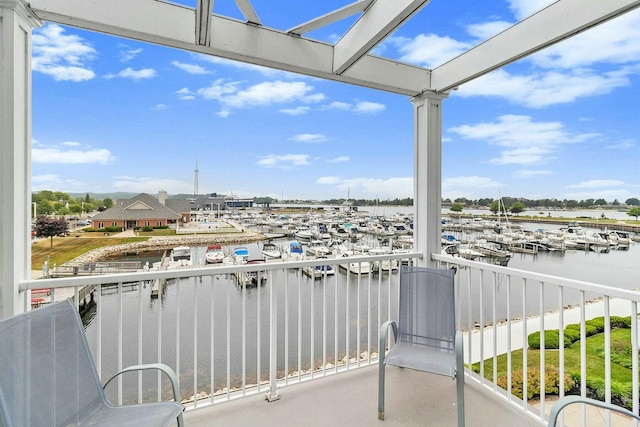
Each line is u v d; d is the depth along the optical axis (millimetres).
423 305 2338
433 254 2904
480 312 2416
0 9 1631
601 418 2607
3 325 1160
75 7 1797
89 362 1442
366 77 2627
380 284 2748
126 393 2527
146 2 1966
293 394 2301
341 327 3834
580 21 1788
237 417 2041
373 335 3361
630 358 2355
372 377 2557
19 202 1707
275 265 2273
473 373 2545
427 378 2545
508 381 2195
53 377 1285
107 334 2490
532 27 2057
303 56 2398
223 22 2152
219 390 2500
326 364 2779
